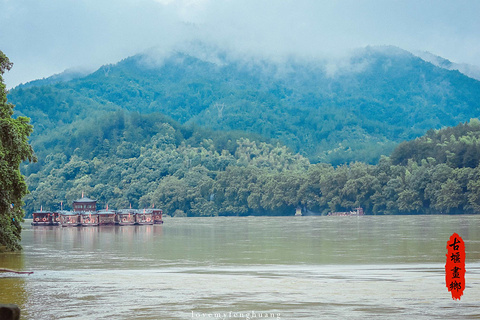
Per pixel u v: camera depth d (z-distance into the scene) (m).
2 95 69.62
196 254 74.50
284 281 45.72
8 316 26.27
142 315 32.91
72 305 35.91
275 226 177.38
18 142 62.50
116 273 52.72
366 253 72.62
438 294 38.75
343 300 36.75
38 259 68.25
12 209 71.38
